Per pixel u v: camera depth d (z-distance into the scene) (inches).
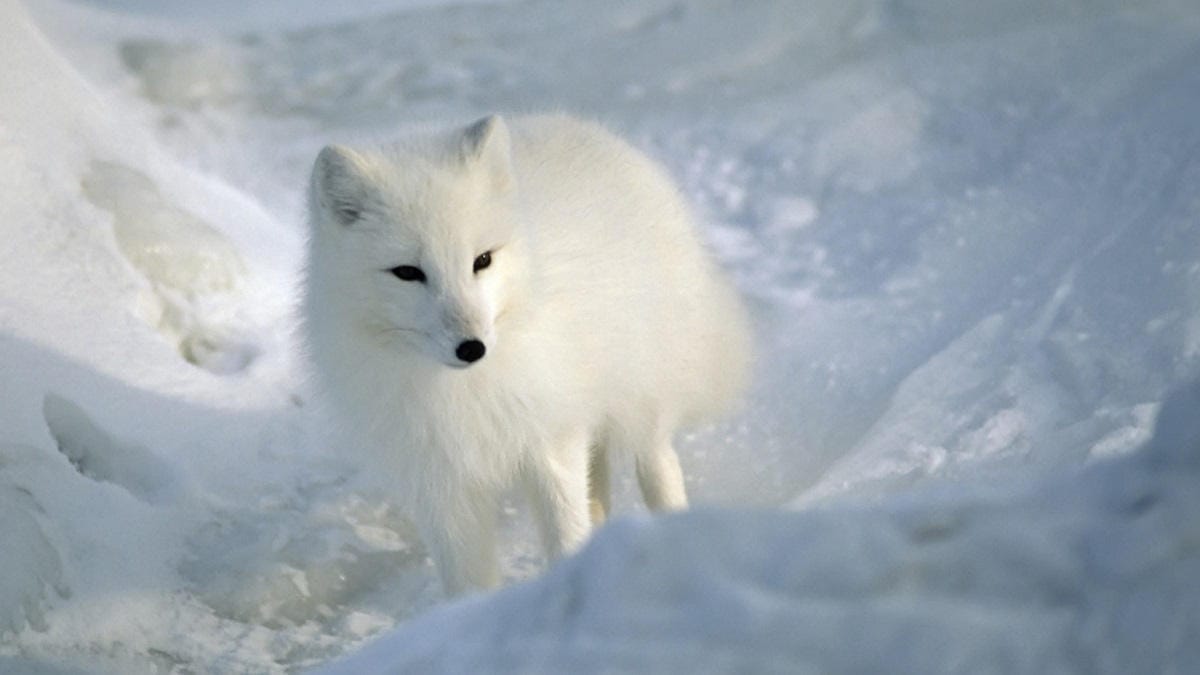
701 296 406.6
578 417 362.3
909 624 150.6
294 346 377.4
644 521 164.2
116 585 364.5
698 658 153.5
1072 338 426.3
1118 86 633.6
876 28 751.7
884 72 693.3
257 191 610.9
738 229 587.8
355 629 377.1
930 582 155.2
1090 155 573.0
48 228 452.1
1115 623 149.5
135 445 407.8
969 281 510.3
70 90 508.4
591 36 789.9
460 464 355.9
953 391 425.4
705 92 703.1
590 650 157.5
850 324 498.0
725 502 430.0
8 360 401.4
